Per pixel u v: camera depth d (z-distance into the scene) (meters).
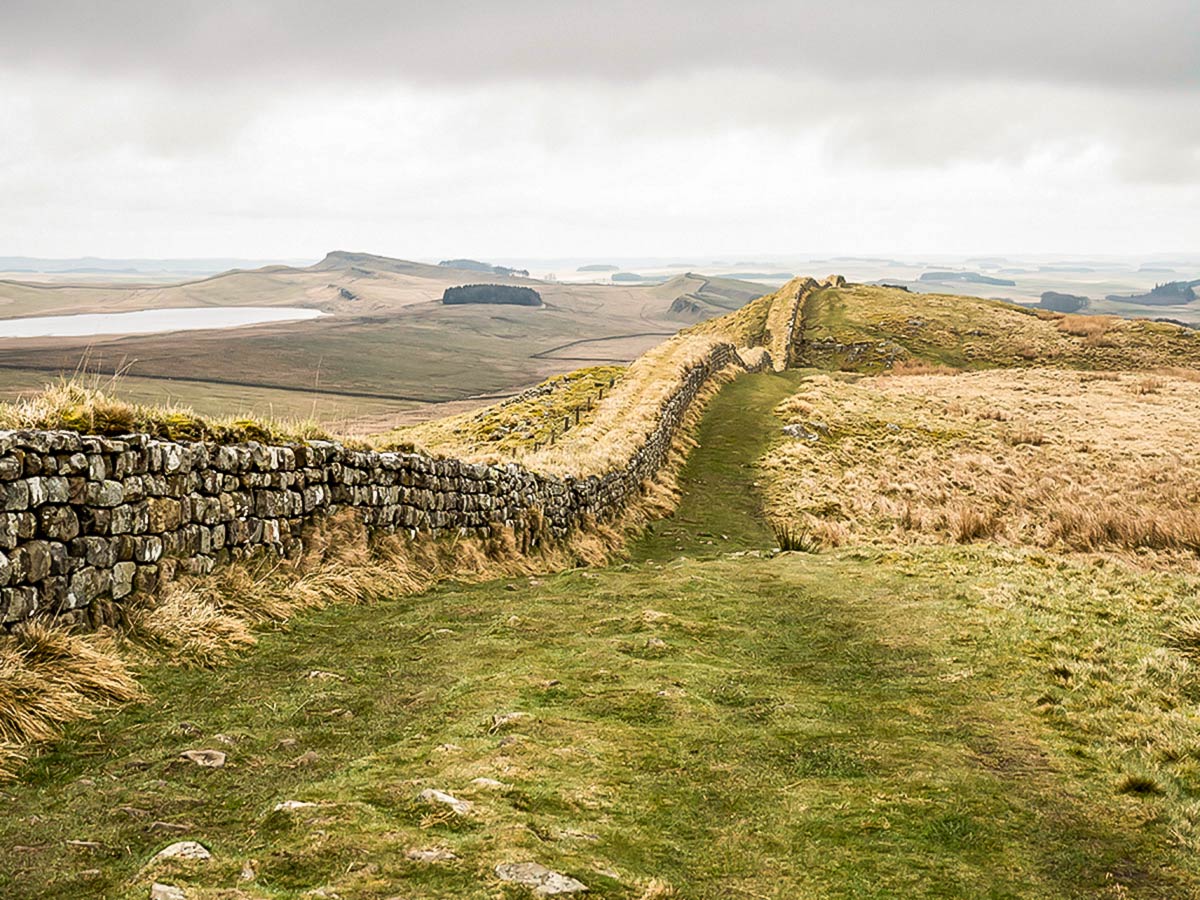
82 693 8.11
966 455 41.91
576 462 26.25
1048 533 27.08
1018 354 91.25
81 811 5.94
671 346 60.78
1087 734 8.24
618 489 27.86
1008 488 36.97
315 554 13.95
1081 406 56.44
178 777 6.62
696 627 12.30
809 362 90.19
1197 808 6.61
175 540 11.15
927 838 6.02
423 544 16.86
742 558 19.41
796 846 5.85
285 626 11.57
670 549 25.42
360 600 13.76
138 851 5.37
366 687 9.27
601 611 13.45
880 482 36.50
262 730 7.82
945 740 8.06
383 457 16.11
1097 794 6.88
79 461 9.52
